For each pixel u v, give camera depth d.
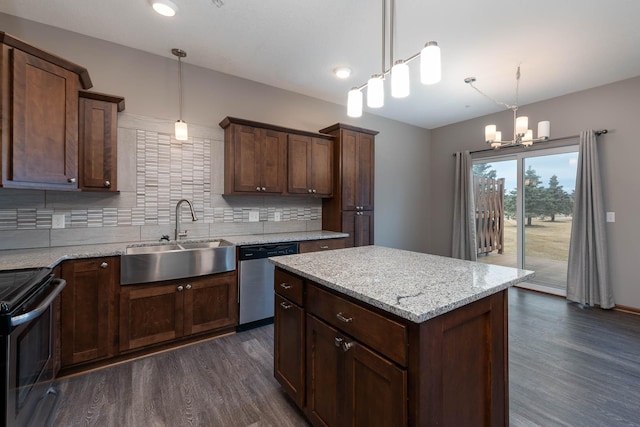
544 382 1.99
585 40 2.59
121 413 1.66
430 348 0.99
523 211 4.28
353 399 1.23
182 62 2.98
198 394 1.84
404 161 5.07
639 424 1.60
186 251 2.40
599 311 3.32
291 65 3.06
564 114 3.82
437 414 1.02
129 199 2.71
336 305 1.33
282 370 1.79
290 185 3.34
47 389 1.55
